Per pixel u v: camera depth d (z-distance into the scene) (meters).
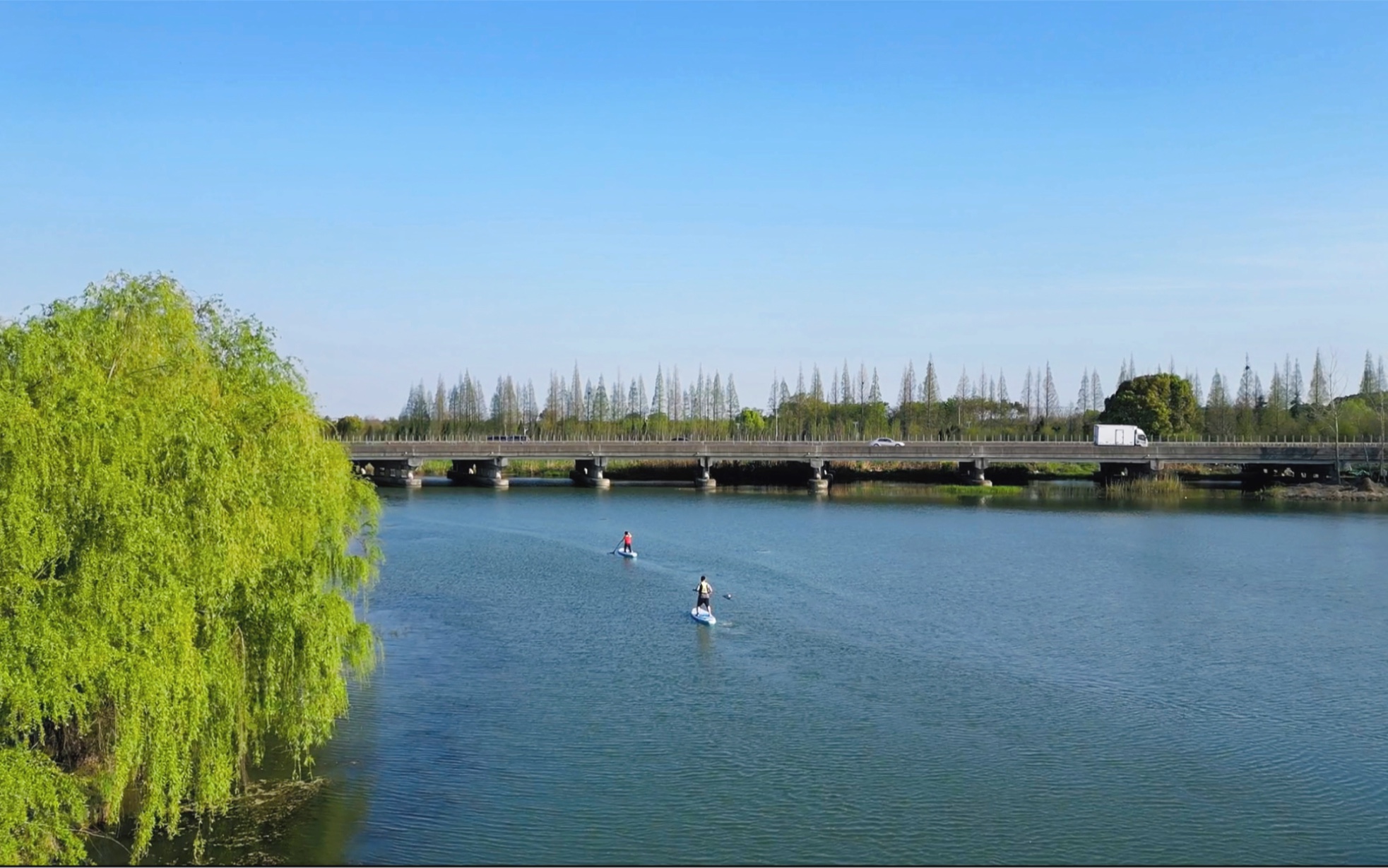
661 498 132.00
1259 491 138.75
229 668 28.92
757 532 97.62
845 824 30.52
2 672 22.50
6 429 23.11
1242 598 64.25
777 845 29.22
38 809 24.67
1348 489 132.12
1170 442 158.38
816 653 49.94
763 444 141.62
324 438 38.38
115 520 24.38
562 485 149.75
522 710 40.81
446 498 129.12
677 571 74.25
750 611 59.94
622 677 45.47
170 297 30.30
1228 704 41.84
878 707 41.28
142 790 29.47
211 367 32.12
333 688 32.31
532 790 32.84
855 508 120.56
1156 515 112.75
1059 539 92.69
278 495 31.81
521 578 71.19
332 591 33.97
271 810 31.25
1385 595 65.00
